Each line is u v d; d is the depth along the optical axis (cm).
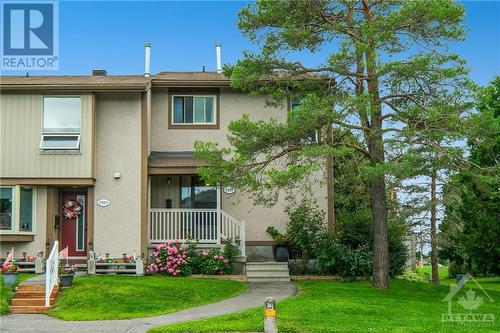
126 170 2314
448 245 2788
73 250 2362
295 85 2072
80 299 1700
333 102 1880
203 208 2448
